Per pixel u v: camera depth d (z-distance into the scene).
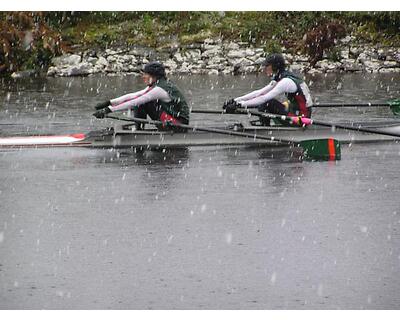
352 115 21.12
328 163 13.90
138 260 8.77
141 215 10.51
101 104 15.80
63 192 11.74
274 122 16.88
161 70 15.70
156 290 7.98
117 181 12.45
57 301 7.74
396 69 34.41
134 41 34.88
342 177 12.73
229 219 10.31
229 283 8.14
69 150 15.05
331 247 9.19
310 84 28.88
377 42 36.16
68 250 9.10
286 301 7.74
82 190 11.87
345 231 9.79
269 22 36.47
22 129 18.08
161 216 10.45
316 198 11.36
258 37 35.72
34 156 14.47
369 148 15.44
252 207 10.89
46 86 28.30
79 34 35.19
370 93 25.81
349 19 37.03
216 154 14.70
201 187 12.05
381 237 9.55
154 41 34.97
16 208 10.86
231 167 13.54
